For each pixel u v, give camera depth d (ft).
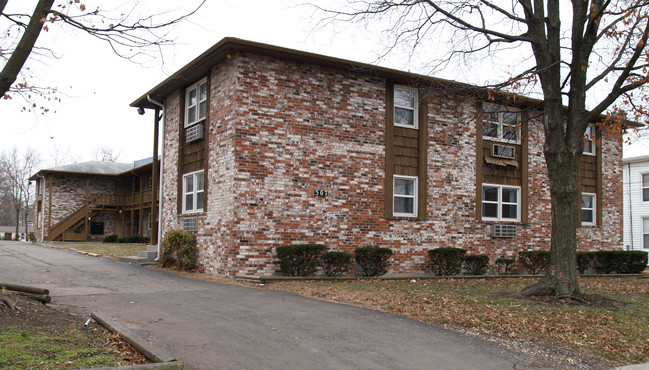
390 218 50.90
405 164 52.47
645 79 34.58
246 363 19.45
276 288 37.99
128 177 118.21
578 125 36.24
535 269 58.44
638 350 24.26
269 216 44.78
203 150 50.34
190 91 54.95
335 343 22.74
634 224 98.68
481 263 53.67
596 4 35.55
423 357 21.45
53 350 18.37
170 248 51.03
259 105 44.91
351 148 49.21
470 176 56.29
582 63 36.32
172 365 17.34
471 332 25.98
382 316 28.43
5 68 22.91
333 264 45.85
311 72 47.62
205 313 27.78
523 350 23.44
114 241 107.45
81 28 24.06
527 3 37.09
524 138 60.29
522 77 37.55
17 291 28.35
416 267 52.11
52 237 107.55
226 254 44.21
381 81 51.47
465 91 42.78
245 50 44.39
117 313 27.04
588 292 41.47
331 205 47.78
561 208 35.83
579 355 23.13
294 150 46.26
